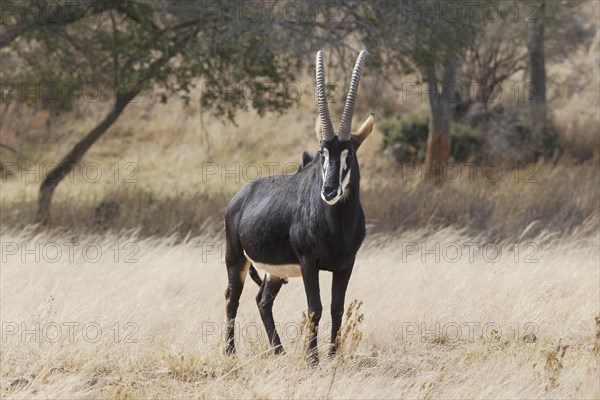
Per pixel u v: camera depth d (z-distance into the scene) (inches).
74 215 1876.2
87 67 2028.8
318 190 812.0
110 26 2207.2
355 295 1090.1
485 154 2824.8
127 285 1099.9
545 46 3152.1
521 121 2918.3
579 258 1362.0
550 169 2551.7
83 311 933.2
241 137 3186.5
